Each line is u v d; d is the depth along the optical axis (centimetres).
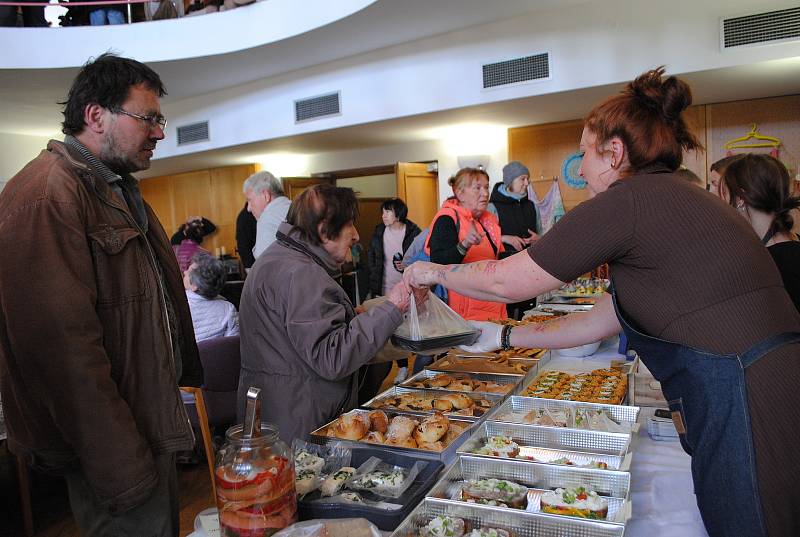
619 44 416
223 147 652
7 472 322
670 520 111
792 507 90
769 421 91
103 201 121
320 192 158
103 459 109
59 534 253
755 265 97
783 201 162
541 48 443
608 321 143
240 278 693
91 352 108
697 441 98
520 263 113
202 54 518
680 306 97
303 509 108
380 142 674
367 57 529
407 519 102
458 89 484
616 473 117
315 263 156
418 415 155
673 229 98
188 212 884
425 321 162
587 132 115
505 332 159
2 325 115
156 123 130
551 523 102
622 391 175
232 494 93
